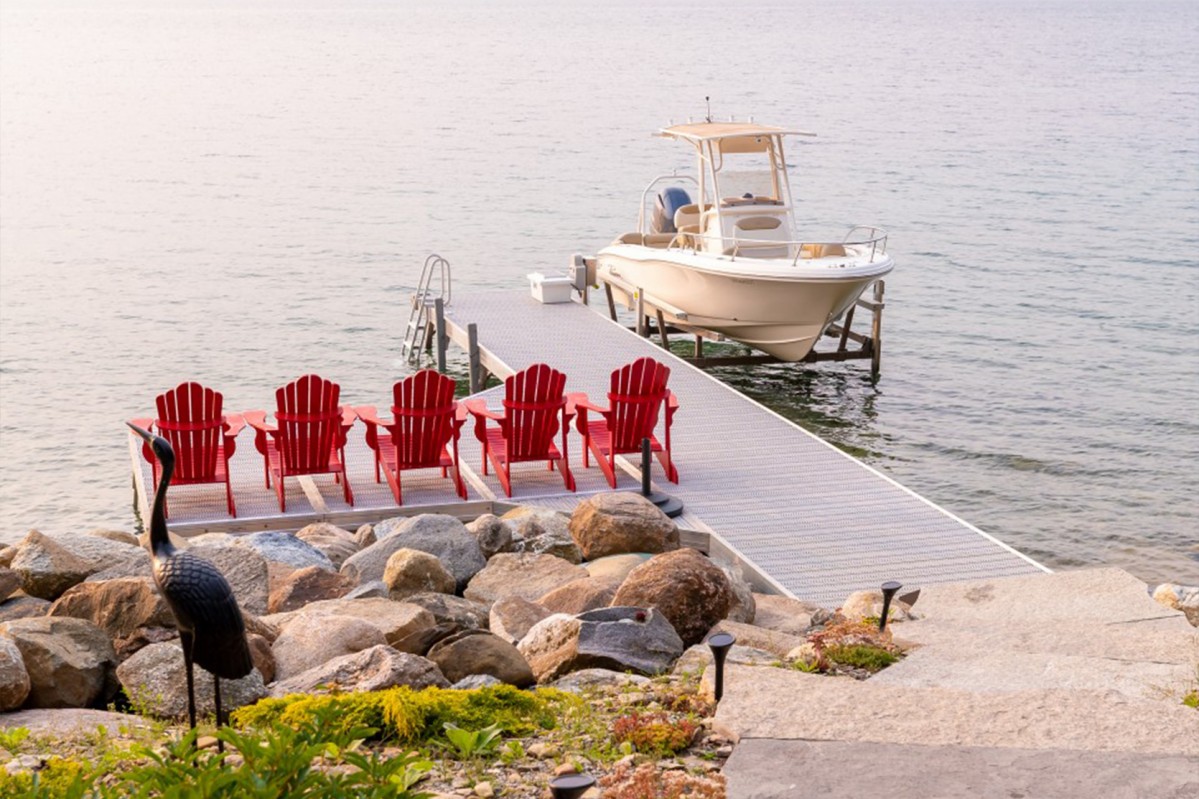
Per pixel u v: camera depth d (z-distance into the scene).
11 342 24.16
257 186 45.81
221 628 4.19
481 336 20.56
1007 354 23.69
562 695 5.52
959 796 4.15
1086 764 4.37
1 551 8.64
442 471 13.26
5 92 85.69
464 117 67.62
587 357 19.25
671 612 7.05
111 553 8.34
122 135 61.50
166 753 4.60
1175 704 4.92
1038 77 95.31
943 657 6.13
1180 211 39.56
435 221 38.81
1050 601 7.53
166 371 22.41
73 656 5.97
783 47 138.88
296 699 5.27
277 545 9.80
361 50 137.12
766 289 20.25
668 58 118.69
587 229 37.78
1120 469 17.59
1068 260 32.34
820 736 4.71
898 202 41.97
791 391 21.55
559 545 10.09
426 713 5.05
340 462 12.43
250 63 115.75
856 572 10.89
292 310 27.19
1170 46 141.88
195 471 11.88
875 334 22.05
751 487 13.09
